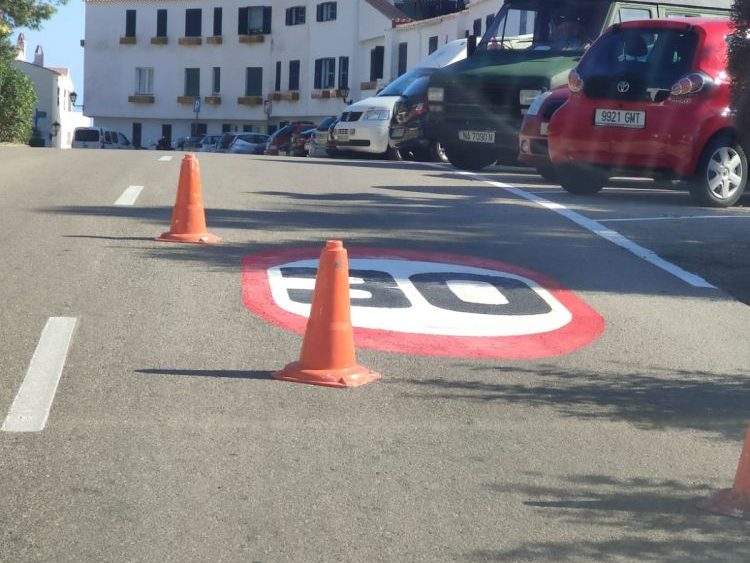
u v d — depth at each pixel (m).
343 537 4.49
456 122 18.41
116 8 70.56
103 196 12.40
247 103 65.19
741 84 10.91
